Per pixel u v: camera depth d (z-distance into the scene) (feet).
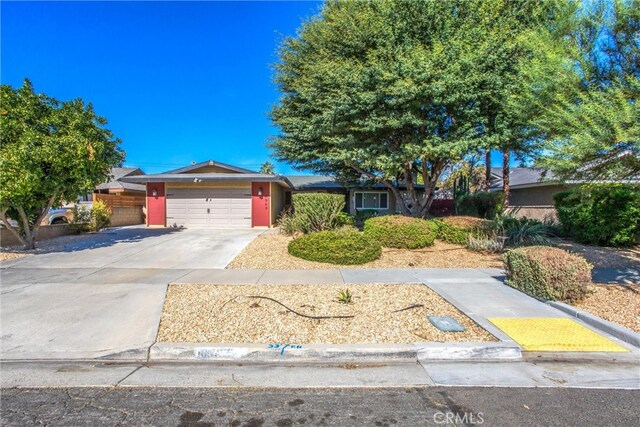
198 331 13.60
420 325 14.06
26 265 26.17
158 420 8.54
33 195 30.89
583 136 16.60
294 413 8.82
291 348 11.99
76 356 12.06
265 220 53.26
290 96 45.27
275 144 52.16
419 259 28.07
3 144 29.12
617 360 11.68
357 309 16.02
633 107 15.74
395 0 32.81
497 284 20.48
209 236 41.52
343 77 33.96
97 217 49.75
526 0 31.19
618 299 16.90
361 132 37.78
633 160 16.99
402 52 32.45
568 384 10.18
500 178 79.10
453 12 33.68
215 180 51.70
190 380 10.62
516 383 10.27
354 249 26.71
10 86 30.60
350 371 11.16
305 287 19.90
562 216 37.14
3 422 8.48
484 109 33.17
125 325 14.30
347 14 35.96
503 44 30.07
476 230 33.04
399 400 9.41
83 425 8.36
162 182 53.52
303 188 75.10
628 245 32.58
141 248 33.37
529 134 30.45
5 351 12.34
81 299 17.69
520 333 13.33
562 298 16.58
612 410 8.86
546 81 20.15
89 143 32.07
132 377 10.82
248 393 9.84
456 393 9.75
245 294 18.45
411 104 32.27
